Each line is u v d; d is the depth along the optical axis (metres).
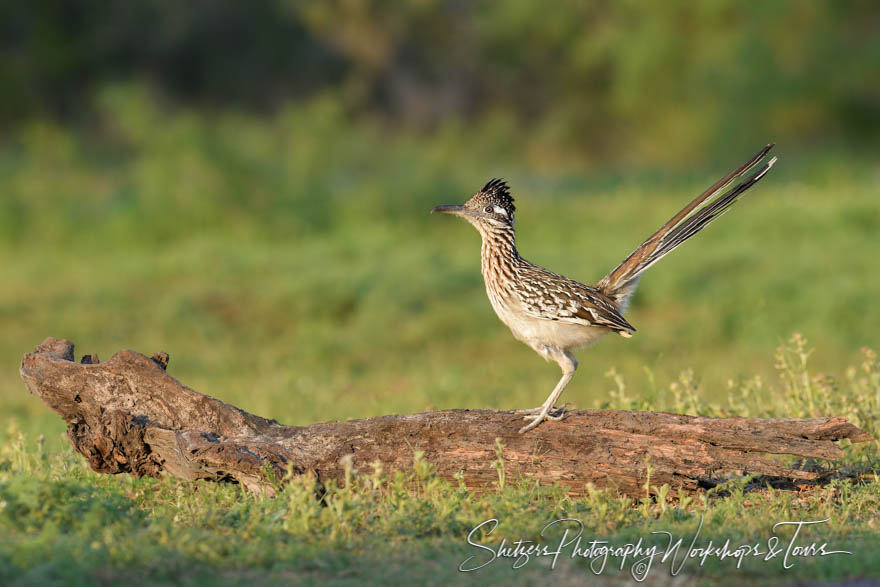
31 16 49.62
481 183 28.44
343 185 27.61
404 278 18.02
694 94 43.47
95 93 48.38
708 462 6.77
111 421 7.11
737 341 15.05
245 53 53.50
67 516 5.94
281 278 18.70
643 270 7.88
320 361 14.83
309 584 5.14
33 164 29.11
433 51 55.72
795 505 6.83
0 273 21.41
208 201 25.02
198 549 5.53
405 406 10.84
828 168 32.69
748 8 42.38
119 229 25.09
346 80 55.12
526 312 7.51
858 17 42.38
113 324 17.06
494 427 7.03
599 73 49.19
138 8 50.50
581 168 47.53
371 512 6.23
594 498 6.44
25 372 7.33
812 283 16.97
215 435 7.11
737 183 7.94
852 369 9.65
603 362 14.03
